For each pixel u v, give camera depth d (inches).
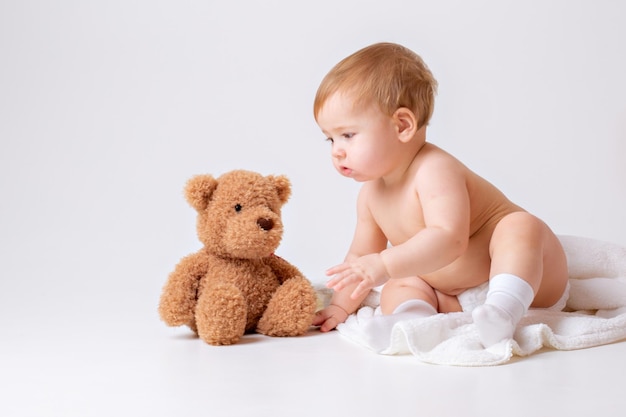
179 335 81.7
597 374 62.8
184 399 58.2
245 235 78.5
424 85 79.9
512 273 71.7
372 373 64.7
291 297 80.4
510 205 83.4
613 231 132.2
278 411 55.1
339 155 79.5
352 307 85.5
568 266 89.0
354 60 79.4
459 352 67.1
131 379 64.1
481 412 53.9
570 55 146.9
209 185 81.8
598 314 84.5
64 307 97.7
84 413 55.5
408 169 80.1
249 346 76.0
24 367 68.6
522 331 70.6
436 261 74.1
